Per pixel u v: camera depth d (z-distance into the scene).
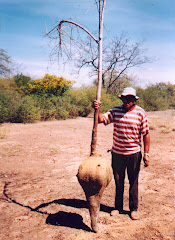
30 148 7.77
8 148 7.65
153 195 4.25
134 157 3.31
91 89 20.36
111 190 4.52
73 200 4.02
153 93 32.09
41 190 4.43
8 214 3.52
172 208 3.73
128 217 3.44
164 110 32.16
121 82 25.39
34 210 3.65
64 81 18.50
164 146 8.56
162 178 5.14
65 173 5.43
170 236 2.93
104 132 11.84
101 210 3.67
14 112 14.08
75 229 3.11
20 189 4.47
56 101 16.89
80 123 14.85
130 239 2.87
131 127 3.24
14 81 21.08
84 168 2.88
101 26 3.06
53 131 11.31
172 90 46.75
